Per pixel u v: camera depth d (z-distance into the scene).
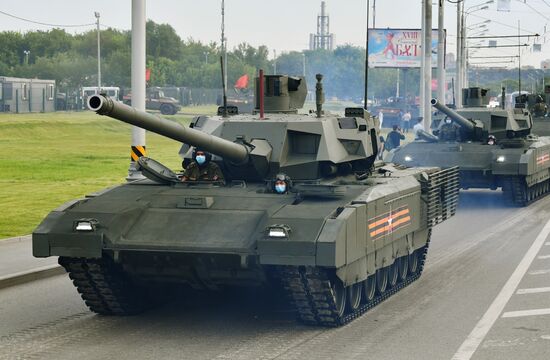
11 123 75.75
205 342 16.67
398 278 21.95
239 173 20.42
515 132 41.38
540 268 24.44
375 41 103.94
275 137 20.47
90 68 121.00
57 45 141.62
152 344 16.50
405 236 21.53
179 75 119.50
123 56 121.00
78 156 58.09
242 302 20.23
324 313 17.47
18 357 15.56
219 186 20.06
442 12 59.22
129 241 17.61
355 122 21.62
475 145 40.12
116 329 17.75
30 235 28.47
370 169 22.27
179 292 19.94
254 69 118.88
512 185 39.09
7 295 20.97
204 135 18.44
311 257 16.34
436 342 16.56
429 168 25.11
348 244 16.98
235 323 18.23
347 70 145.00
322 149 20.47
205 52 135.88
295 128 20.56
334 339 16.84
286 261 16.45
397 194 20.31
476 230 32.25
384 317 18.75
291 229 16.67
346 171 21.72
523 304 19.88
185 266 17.61
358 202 18.02
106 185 42.50
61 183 43.25
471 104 44.31
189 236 17.58
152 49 137.88
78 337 17.06
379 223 18.95
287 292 17.88
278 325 18.03
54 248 17.80
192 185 20.03
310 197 18.62
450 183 26.31
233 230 17.59
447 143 40.56
